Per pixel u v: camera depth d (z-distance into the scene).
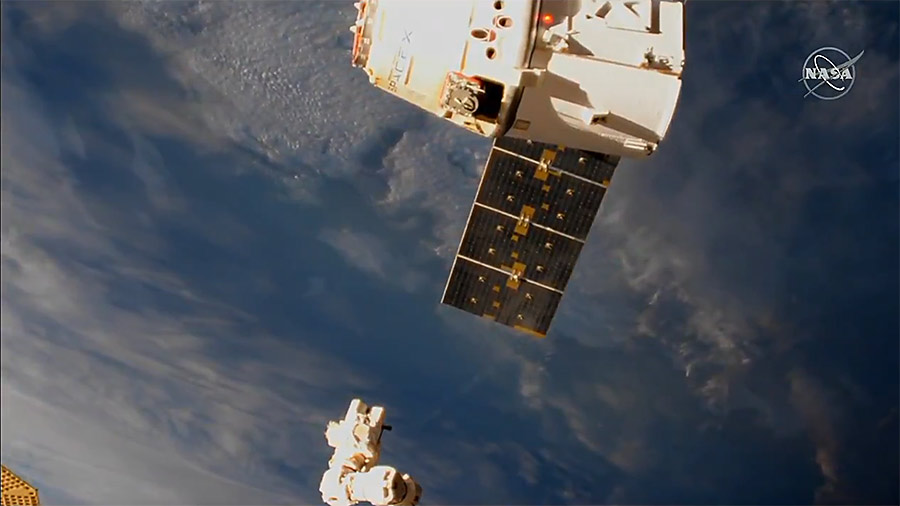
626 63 9.99
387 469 8.12
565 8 9.99
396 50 10.20
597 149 10.95
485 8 9.76
